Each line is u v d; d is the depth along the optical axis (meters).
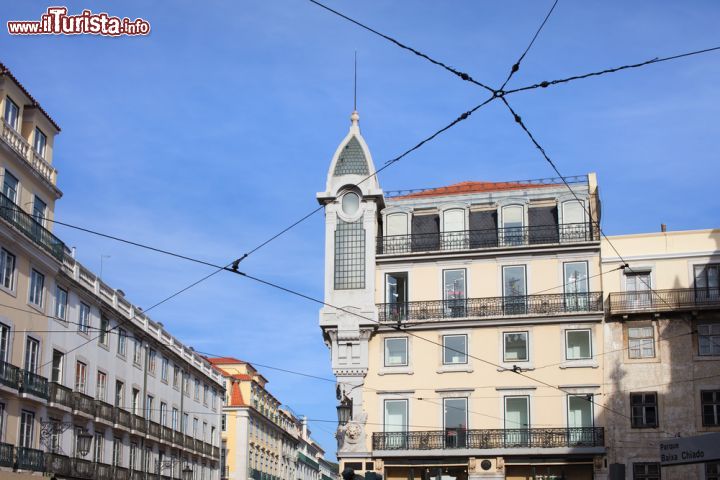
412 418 35.94
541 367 35.47
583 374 35.06
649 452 33.72
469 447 34.94
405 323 36.75
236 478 70.00
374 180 38.56
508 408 35.41
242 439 70.88
